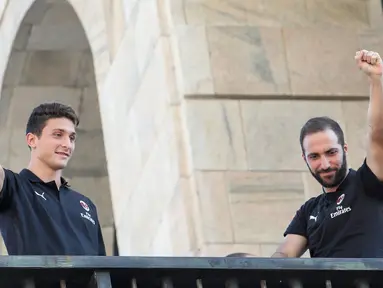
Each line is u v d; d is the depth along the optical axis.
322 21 26.78
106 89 28.48
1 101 33.66
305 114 25.77
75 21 31.94
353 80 26.39
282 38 26.33
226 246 24.12
